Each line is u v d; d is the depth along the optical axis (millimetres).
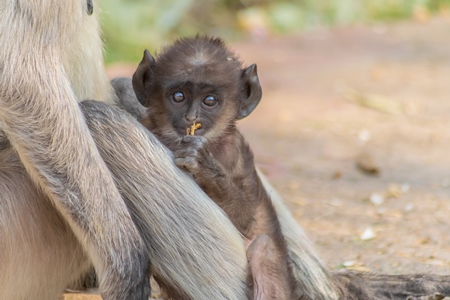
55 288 10055
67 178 9078
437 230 13414
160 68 10148
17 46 8992
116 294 9141
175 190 9641
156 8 28188
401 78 24391
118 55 26109
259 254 9805
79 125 9188
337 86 23609
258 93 10414
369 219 14109
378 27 32062
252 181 10320
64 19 9203
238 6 32750
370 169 16688
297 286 10648
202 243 9656
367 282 11188
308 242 11305
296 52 27906
